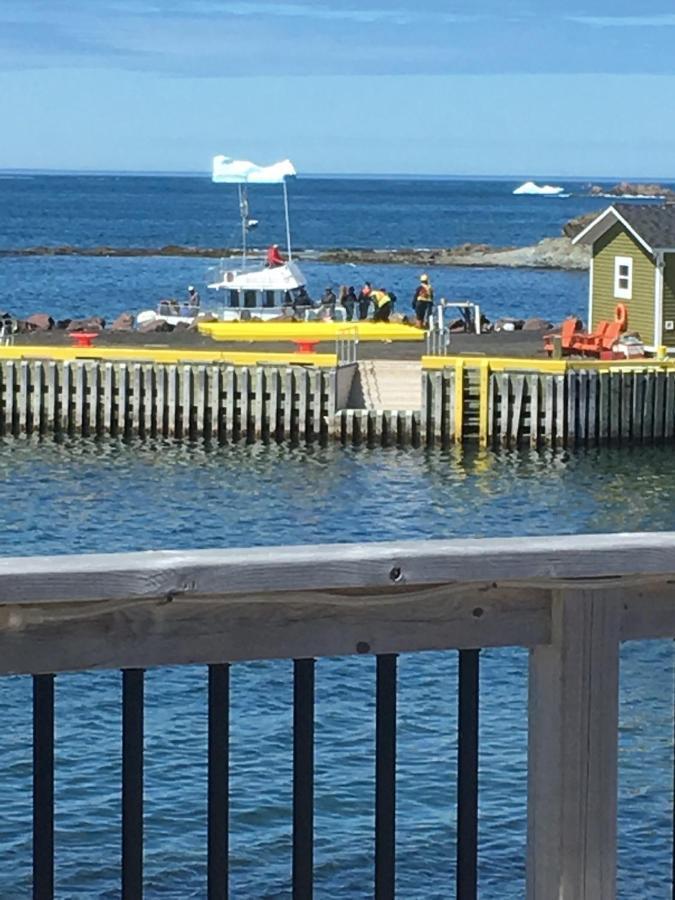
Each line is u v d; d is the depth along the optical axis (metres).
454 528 37.62
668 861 14.41
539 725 3.78
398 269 137.25
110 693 19.64
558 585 3.65
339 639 3.60
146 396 46.81
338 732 18.66
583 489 41.53
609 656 3.72
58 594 3.35
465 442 45.94
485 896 14.19
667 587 3.76
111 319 85.06
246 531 36.88
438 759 17.52
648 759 16.44
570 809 3.72
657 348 49.78
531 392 45.53
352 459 44.59
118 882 14.60
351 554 3.51
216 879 3.58
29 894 14.62
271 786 17.00
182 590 3.42
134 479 41.84
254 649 3.55
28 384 47.16
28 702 19.25
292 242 178.50
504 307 99.75
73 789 16.80
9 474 42.12
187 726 19.11
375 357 49.44
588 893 3.73
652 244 51.03
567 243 150.62
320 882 14.44
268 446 46.00
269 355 46.44
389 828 3.67
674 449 46.00
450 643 3.67
